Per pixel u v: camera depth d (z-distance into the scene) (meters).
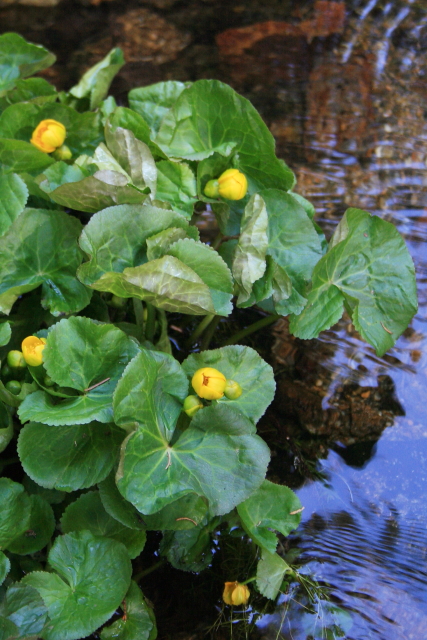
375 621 1.04
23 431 1.02
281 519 1.04
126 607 1.02
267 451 1.01
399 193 1.24
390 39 1.36
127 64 1.36
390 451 1.11
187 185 1.10
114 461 1.03
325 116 1.30
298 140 1.29
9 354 1.04
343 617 1.04
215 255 1.04
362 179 1.25
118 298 1.13
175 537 1.06
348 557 1.07
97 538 1.02
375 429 1.12
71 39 1.39
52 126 1.13
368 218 1.07
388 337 1.08
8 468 1.09
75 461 1.03
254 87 1.33
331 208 1.23
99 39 1.39
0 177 1.08
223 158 1.11
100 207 1.07
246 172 1.12
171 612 1.06
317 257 1.08
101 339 1.03
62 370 1.02
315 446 1.11
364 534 1.08
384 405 1.13
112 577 1.01
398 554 1.07
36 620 0.98
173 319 1.18
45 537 1.03
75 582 1.01
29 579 1.00
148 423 1.01
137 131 1.13
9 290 1.05
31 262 1.08
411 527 1.08
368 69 1.34
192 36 1.39
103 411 1.00
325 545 1.07
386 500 1.09
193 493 1.01
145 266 1.00
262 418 1.13
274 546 1.03
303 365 1.15
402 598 1.05
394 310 1.08
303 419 1.13
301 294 1.08
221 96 1.10
